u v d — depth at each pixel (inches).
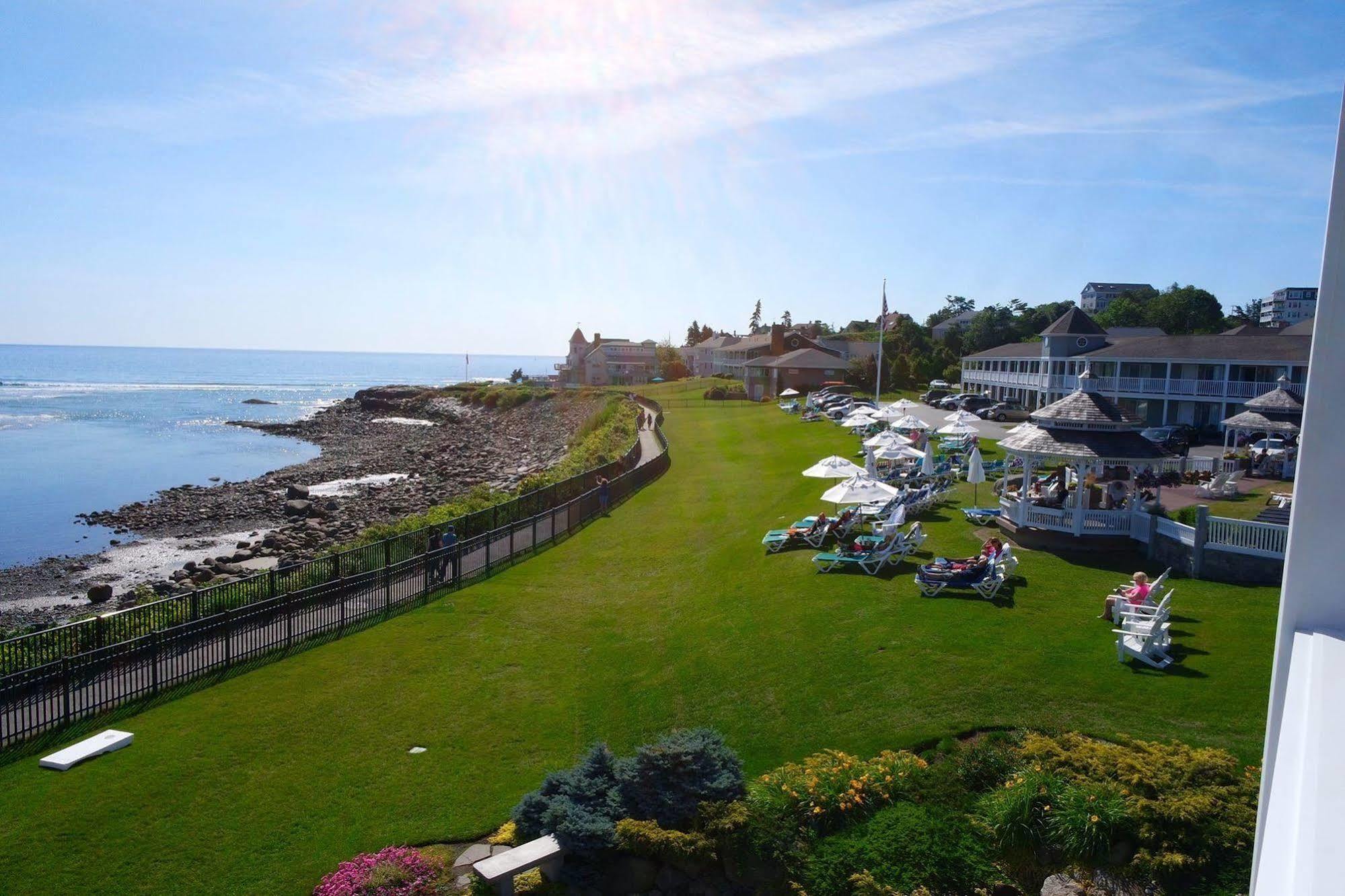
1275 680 207.8
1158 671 573.6
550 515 1215.6
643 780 433.1
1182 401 2089.1
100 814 491.2
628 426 2340.1
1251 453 1400.1
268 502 1920.5
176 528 1694.1
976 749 462.0
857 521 1021.2
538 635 798.5
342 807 498.6
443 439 3361.2
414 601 915.4
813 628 714.8
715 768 440.5
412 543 1042.1
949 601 745.0
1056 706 525.7
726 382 4281.5
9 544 1562.5
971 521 1071.6
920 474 1295.5
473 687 674.8
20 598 1216.2
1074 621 684.1
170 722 614.2
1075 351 2504.9
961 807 423.2
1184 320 4156.0
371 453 2947.8
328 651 764.0
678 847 395.9
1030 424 989.2
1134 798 398.9
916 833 400.8
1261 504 1088.2
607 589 955.3
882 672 603.2
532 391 4598.9
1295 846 109.0
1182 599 736.3
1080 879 385.4
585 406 3745.1
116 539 1605.6
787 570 904.3
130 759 557.6
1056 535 925.2
